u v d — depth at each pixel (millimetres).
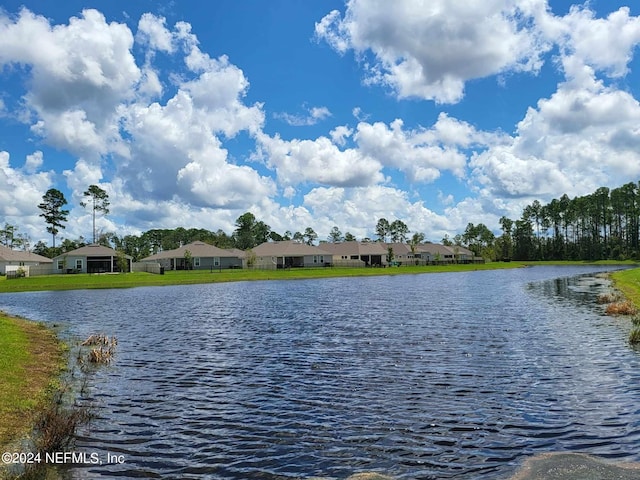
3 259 87750
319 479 9023
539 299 40625
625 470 9047
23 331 23531
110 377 16109
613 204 158375
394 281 69438
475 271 102938
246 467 9547
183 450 10320
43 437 10328
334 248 125000
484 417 12156
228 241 158750
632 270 77875
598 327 25344
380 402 13398
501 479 8914
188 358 18969
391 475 9180
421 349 20281
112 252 86000
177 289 56406
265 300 42062
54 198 115125
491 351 19719
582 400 13391
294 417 12281
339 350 20281
